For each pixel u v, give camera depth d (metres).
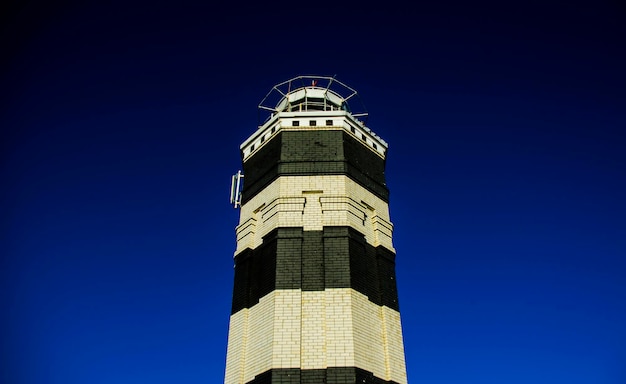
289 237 24.41
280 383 20.50
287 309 22.36
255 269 25.33
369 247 25.91
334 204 25.44
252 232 26.91
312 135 28.09
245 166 30.69
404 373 23.34
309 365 21.08
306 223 24.97
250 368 22.34
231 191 30.55
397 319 24.80
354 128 29.55
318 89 32.81
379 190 28.77
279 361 21.02
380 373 22.30
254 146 30.66
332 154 27.27
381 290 24.92
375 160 29.95
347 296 22.70
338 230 24.61
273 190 26.61
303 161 26.95
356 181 27.20
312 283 23.14
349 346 21.41
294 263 23.66
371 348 22.48
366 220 26.70
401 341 24.27
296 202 25.47
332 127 28.34
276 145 28.27
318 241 24.41
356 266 24.14
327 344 21.52
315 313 22.36
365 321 22.95
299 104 32.66
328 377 20.64
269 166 28.02
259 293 24.05
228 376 23.16
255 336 22.98
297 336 21.62
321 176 26.47
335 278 23.20
